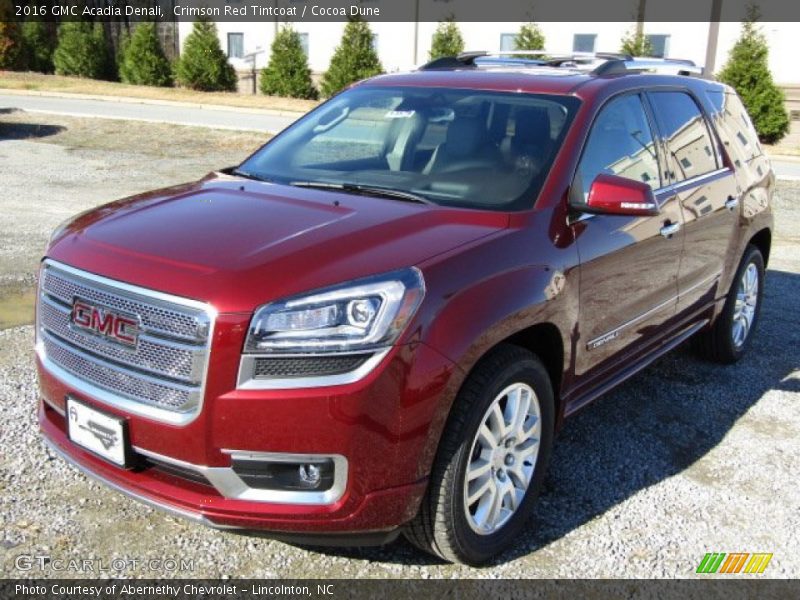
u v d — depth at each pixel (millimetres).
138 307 2863
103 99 25391
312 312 2736
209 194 3689
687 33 27438
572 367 3664
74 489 3674
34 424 4230
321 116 4602
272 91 30734
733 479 4137
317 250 2947
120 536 3365
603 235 3732
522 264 3244
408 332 2793
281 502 2814
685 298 4766
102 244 3117
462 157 3873
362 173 3986
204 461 2787
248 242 3027
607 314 3869
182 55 31547
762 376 5605
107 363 2973
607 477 4090
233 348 2713
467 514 3135
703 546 3537
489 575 3260
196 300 2744
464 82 4328
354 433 2742
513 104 4047
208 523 2850
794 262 8969
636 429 4664
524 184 3635
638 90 4410
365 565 3281
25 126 17375
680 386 5352
